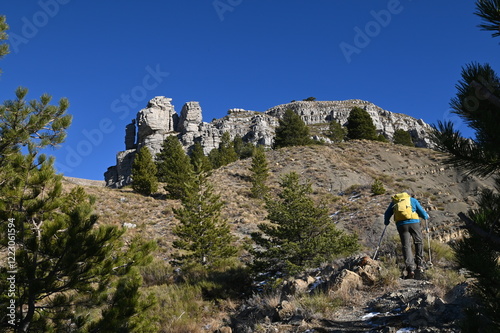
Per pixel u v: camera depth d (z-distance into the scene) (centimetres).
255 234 1397
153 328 785
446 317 478
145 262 779
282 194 1407
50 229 673
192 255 1777
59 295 750
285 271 1217
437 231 2061
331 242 1246
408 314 522
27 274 653
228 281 1186
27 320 670
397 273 725
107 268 725
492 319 283
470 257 279
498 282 272
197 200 1909
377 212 2650
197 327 846
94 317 838
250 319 729
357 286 713
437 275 682
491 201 285
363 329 524
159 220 2938
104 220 2752
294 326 596
